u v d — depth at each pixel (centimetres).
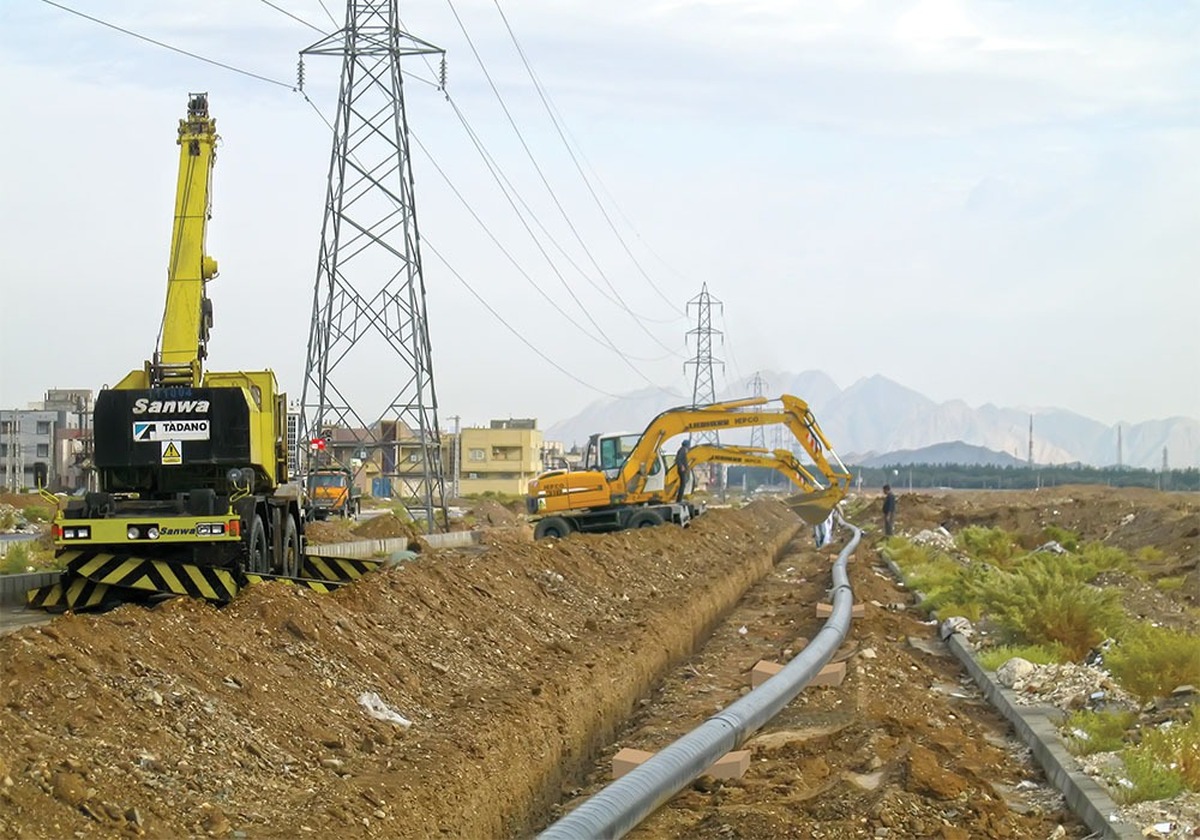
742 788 1365
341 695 1416
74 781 916
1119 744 1420
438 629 1903
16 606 2131
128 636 1240
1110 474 16500
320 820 1035
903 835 1153
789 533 8019
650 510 4988
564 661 2053
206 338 2450
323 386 4322
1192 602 3078
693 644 2917
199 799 1004
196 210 2458
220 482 2167
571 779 1667
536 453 15575
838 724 1664
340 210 4328
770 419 4772
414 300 4344
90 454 2211
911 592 3609
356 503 6688
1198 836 1092
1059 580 2294
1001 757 1506
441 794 1222
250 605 1526
